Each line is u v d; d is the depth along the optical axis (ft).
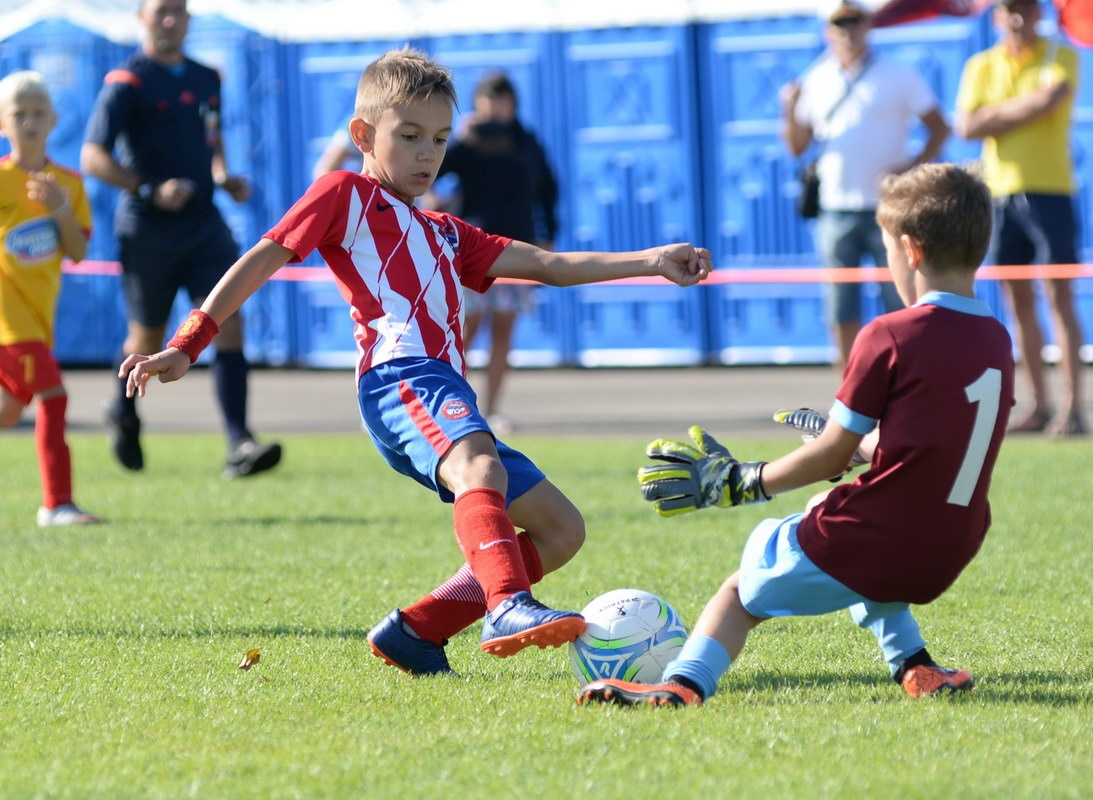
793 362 166.09
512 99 119.65
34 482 99.76
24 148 79.41
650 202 167.32
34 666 47.80
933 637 52.06
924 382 39.14
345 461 108.06
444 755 36.47
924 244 40.83
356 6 171.12
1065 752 36.60
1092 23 146.41
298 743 37.83
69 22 174.19
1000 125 108.78
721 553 69.92
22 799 33.37
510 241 47.67
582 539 46.06
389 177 45.91
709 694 41.50
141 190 95.20
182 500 90.07
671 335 169.89
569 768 35.17
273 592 61.41
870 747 36.99
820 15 159.22
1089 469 94.38
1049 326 156.35
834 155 110.83
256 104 173.99
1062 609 56.70
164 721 40.45
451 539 75.31
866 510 39.58
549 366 176.76
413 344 44.39
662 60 165.07
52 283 80.89
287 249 43.78
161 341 100.27
